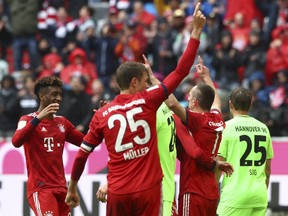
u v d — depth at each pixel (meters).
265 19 57.81
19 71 58.03
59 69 54.97
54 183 27.91
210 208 26.78
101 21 63.66
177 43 54.38
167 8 61.03
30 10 57.91
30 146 27.81
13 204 39.19
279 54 52.34
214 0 58.25
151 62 54.72
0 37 60.47
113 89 47.59
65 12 59.62
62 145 28.22
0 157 39.56
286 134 44.56
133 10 62.22
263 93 49.06
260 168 28.84
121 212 24.34
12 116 49.41
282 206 38.16
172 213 27.97
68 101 47.34
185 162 26.84
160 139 26.56
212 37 53.88
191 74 47.81
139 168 24.12
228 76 52.00
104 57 54.84
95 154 38.81
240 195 28.55
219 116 26.89
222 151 28.72
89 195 38.69
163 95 24.20
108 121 24.23
